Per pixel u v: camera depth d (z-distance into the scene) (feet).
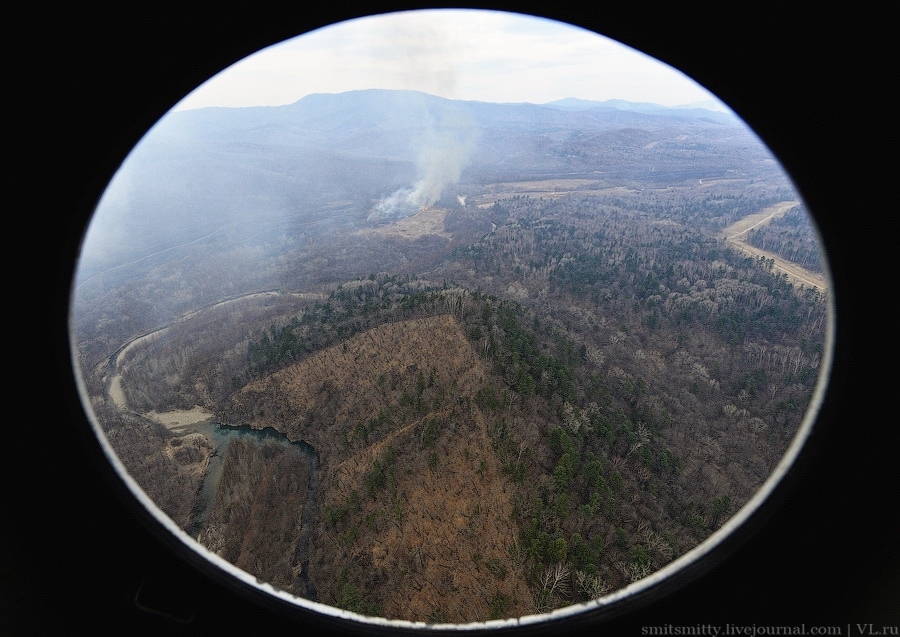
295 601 13.09
